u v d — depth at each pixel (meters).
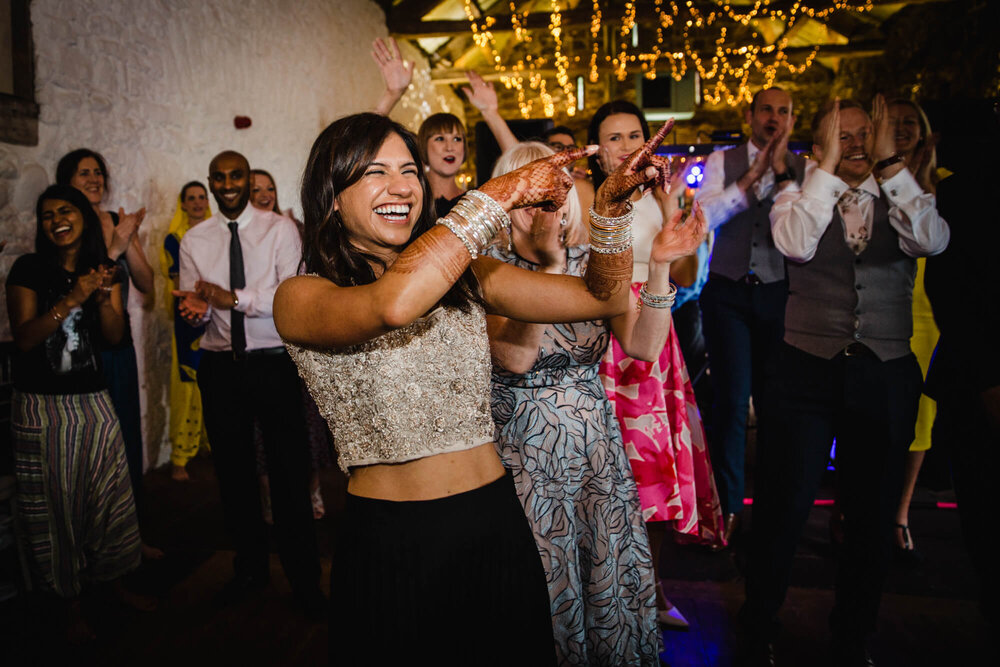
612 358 2.10
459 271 0.96
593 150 1.01
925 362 3.03
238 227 2.56
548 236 1.56
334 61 7.10
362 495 1.17
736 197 3.06
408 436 1.12
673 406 2.17
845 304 1.97
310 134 6.54
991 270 1.46
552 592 1.63
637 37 9.80
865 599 1.98
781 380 2.06
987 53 5.80
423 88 9.77
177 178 4.52
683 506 2.12
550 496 1.64
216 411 2.46
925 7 7.32
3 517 2.50
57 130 3.50
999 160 1.47
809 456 2.03
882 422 1.95
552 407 1.66
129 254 3.21
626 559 1.73
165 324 4.39
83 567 2.34
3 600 2.49
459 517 1.13
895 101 2.62
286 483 2.40
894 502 1.97
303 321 1.06
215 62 4.95
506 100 10.51
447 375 1.14
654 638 1.78
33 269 2.31
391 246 1.19
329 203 1.16
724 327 3.17
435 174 3.13
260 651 2.25
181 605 2.55
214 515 3.44
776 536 2.05
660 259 1.55
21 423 2.27
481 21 9.49
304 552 2.42
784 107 3.11
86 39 3.69
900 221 1.91
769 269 3.11
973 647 2.18
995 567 1.53
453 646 1.13
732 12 8.21
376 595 1.13
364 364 1.11
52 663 2.19
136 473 2.91
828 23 8.74
